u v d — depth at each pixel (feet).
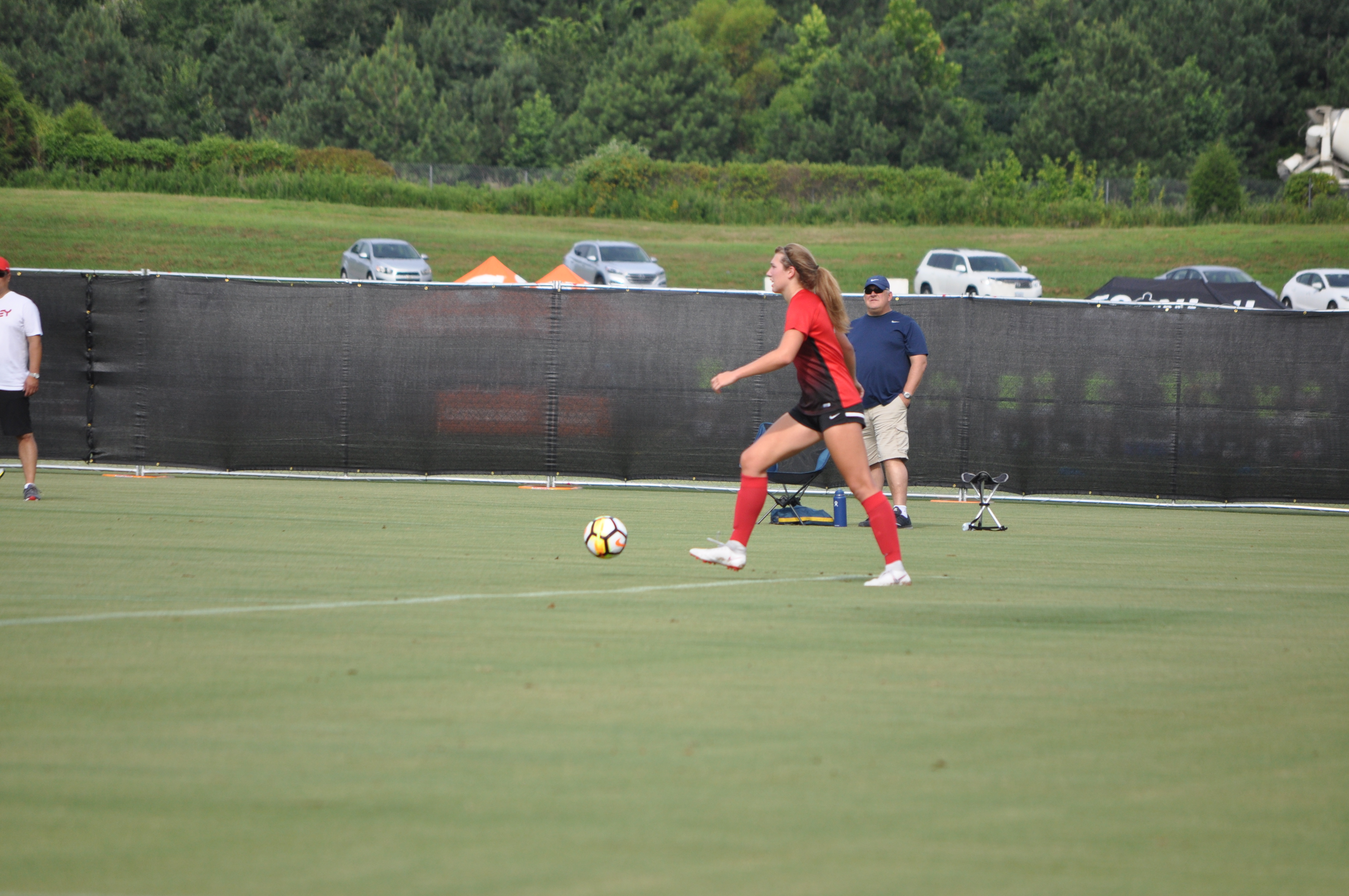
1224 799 48.60
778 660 70.44
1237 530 143.64
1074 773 51.44
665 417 169.48
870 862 41.70
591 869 40.70
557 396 170.60
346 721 56.95
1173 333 165.48
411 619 80.38
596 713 58.75
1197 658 73.46
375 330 171.63
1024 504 171.32
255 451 173.06
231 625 77.51
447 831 43.75
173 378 173.37
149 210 633.20
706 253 598.75
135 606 83.46
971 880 40.45
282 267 528.63
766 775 50.29
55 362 173.68
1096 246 632.38
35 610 81.61
